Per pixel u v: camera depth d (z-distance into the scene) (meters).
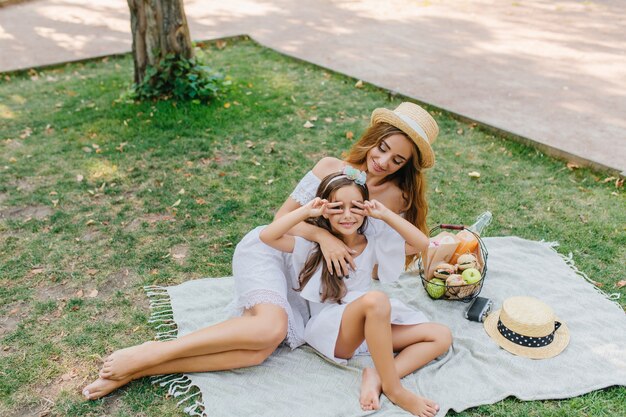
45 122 5.79
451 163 5.07
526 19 10.04
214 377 2.83
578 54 8.06
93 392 2.70
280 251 3.01
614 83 6.93
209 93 6.22
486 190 4.66
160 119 5.82
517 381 2.81
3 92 6.59
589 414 2.65
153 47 6.05
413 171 3.11
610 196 4.56
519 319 2.96
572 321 3.20
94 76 7.18
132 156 5.14
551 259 3.79
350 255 2.93
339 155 5.22
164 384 2.79
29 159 5.05
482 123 5.70
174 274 3.66
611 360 2.93
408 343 2.93
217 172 4.91
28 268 3.66
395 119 2.91
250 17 10.12
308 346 3.04
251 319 2.77
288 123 5.83
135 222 4.19
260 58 7.91
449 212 4.36
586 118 5.93
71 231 4.06
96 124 5.73
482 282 3.34
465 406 2.67
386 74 7.23
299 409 2.65
